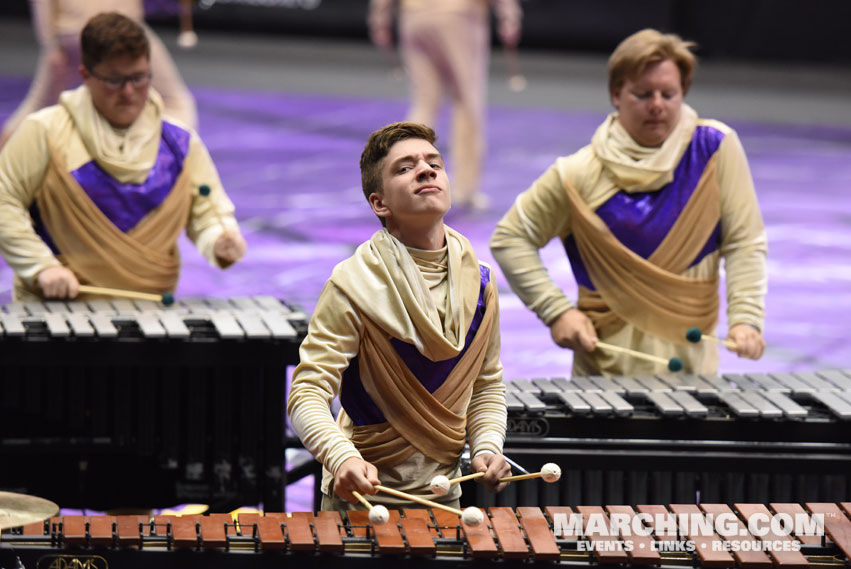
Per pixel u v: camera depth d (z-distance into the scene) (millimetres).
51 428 13492
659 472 12328
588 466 12234
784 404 12430
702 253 14430
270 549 9492
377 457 10320
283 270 24594
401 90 42688
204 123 36969
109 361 13094
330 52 46281
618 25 46250
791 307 24016
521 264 14695
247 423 13344
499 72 45469
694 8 46312
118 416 13305
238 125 37000
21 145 14859
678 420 12344
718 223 14484
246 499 13516
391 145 10133
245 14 46188
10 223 14758
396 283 10039
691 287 14367
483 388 10750
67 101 15133
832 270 26375
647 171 14156
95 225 14977
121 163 14969
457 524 9828
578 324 14305
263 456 13477
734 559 9469
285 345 13180
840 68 46531
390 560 9523
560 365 20469
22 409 13312
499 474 10023
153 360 13109
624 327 14523
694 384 13062
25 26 45031
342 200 30141
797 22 46156
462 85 29156
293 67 44469
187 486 13570
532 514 9938
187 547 9547
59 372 13227
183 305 14461
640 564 9438
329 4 46344
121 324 13547
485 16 29484
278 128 37000
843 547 9594
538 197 14664
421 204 9961
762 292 14367
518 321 22891
